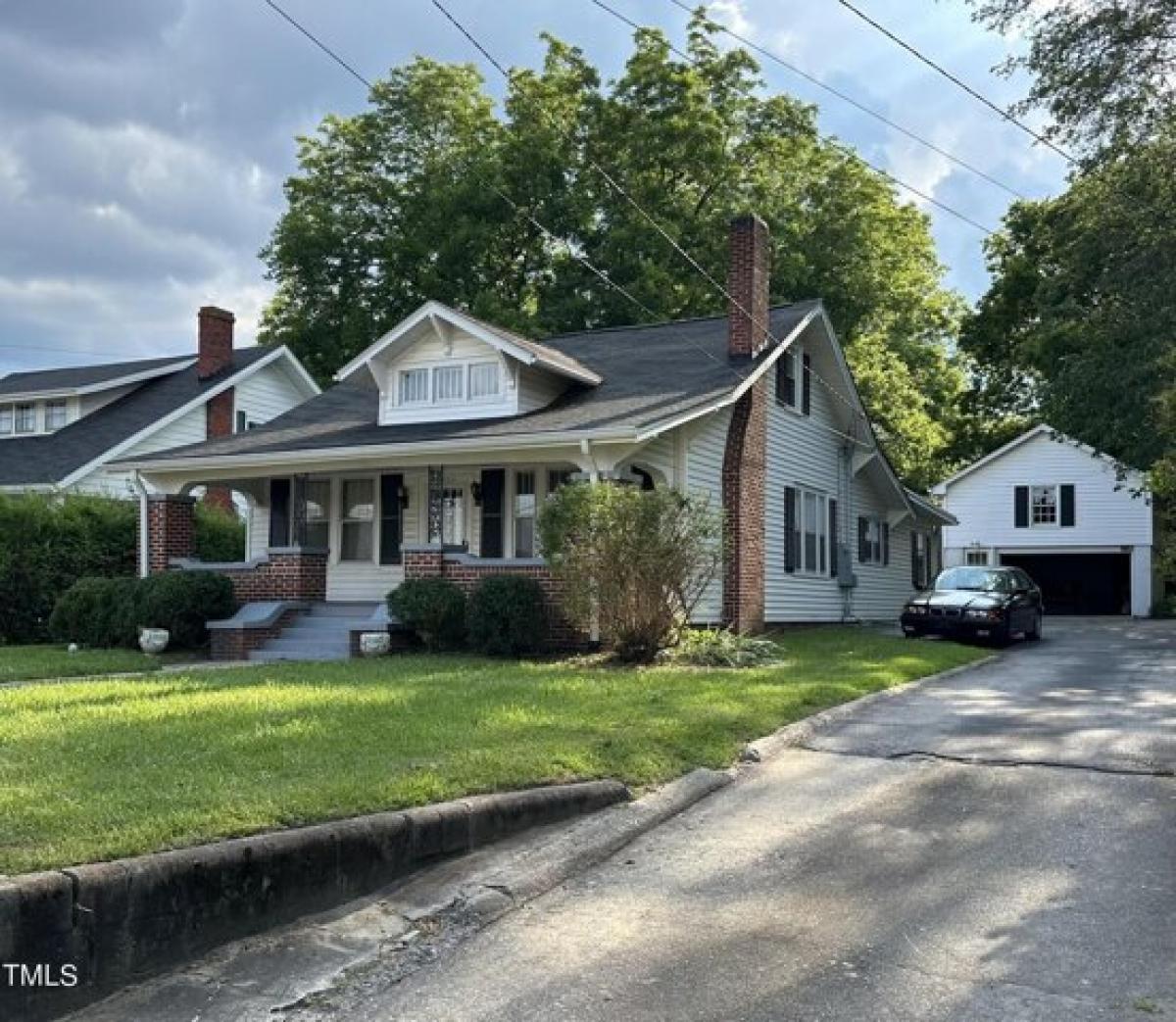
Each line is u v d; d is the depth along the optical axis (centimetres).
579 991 450
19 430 2881
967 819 684
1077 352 3309
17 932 423
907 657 1504
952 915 525
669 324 2153
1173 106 1725
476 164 3359
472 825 619
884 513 2605
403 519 1900
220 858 493
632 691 1054
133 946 458
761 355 1850
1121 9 1662
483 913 539
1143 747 890
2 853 479
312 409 2078
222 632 1590
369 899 552
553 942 505
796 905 543
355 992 454
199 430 2752
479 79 3719
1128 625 2912
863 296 3397
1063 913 525
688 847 646
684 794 743
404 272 3447
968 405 4550
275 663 1406
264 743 746
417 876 582
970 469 3772
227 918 494
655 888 577
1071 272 2348
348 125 3625
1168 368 2464
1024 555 3838
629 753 786
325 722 828
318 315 3575
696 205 3369
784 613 2008
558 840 640
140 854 485
